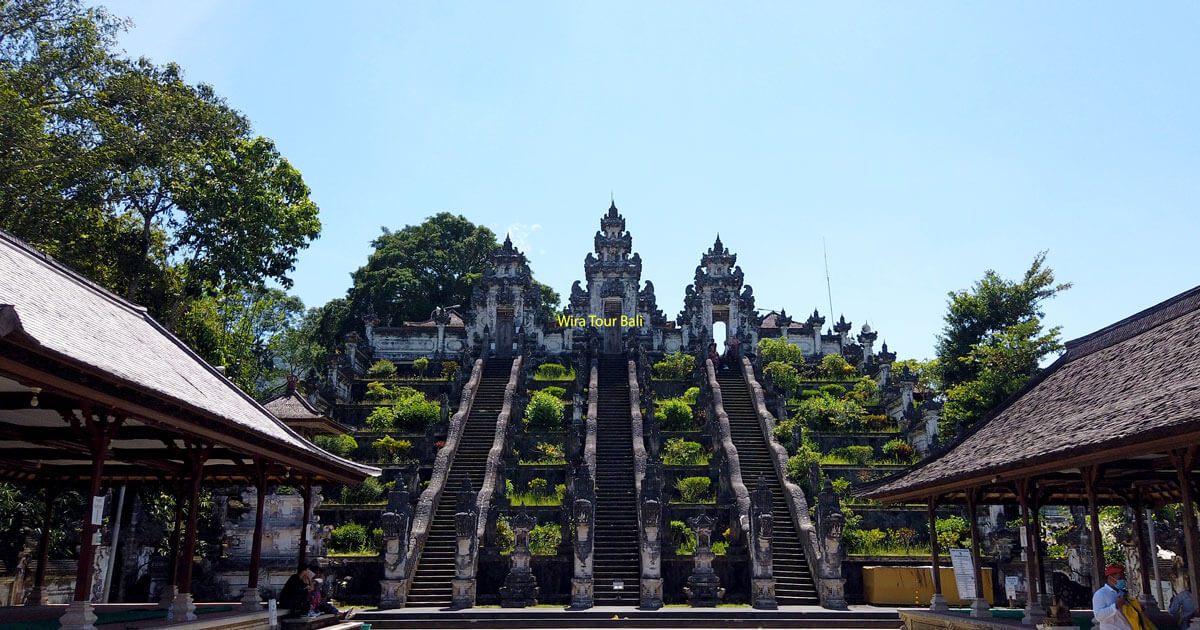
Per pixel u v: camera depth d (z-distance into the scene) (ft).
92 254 90.27
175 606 42.09
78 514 83.05
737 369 151.64
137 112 89.92
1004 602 88.12
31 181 76.07
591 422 122.01
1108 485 55.62
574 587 83.76
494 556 89.45
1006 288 143.74
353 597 89.51
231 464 55.98
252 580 51.44
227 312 142.51
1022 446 44.73
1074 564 87.04
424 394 147.54
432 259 223.10
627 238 182.70
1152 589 75.51
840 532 84.17
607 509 100.12
